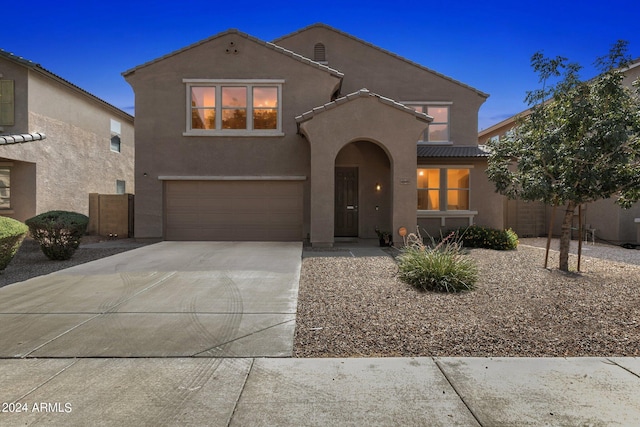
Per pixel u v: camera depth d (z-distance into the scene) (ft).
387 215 45.03
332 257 32.45
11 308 18.90
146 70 43.16
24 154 45.70
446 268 22.35
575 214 51.96
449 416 9.98
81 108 56.08
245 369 12.64
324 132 37.91
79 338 15.15
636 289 21.57
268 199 43.75
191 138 43.19
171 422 9.70
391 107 38.14
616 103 22.99
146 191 43.09
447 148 47.91
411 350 14.15
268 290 22.17
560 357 13.46
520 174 28.12
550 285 22.80
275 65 43.21
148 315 17.90
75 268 28.30
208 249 36.81
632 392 11.11
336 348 14.34
